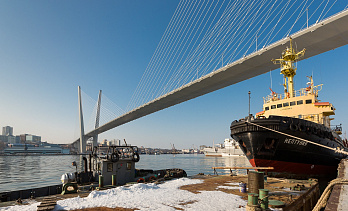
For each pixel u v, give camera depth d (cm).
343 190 752
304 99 2350
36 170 5528
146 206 828
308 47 3155
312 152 1923
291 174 1964
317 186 1381
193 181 1409
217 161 9800
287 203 871
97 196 967
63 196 1048
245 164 7594
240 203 871
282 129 1761
